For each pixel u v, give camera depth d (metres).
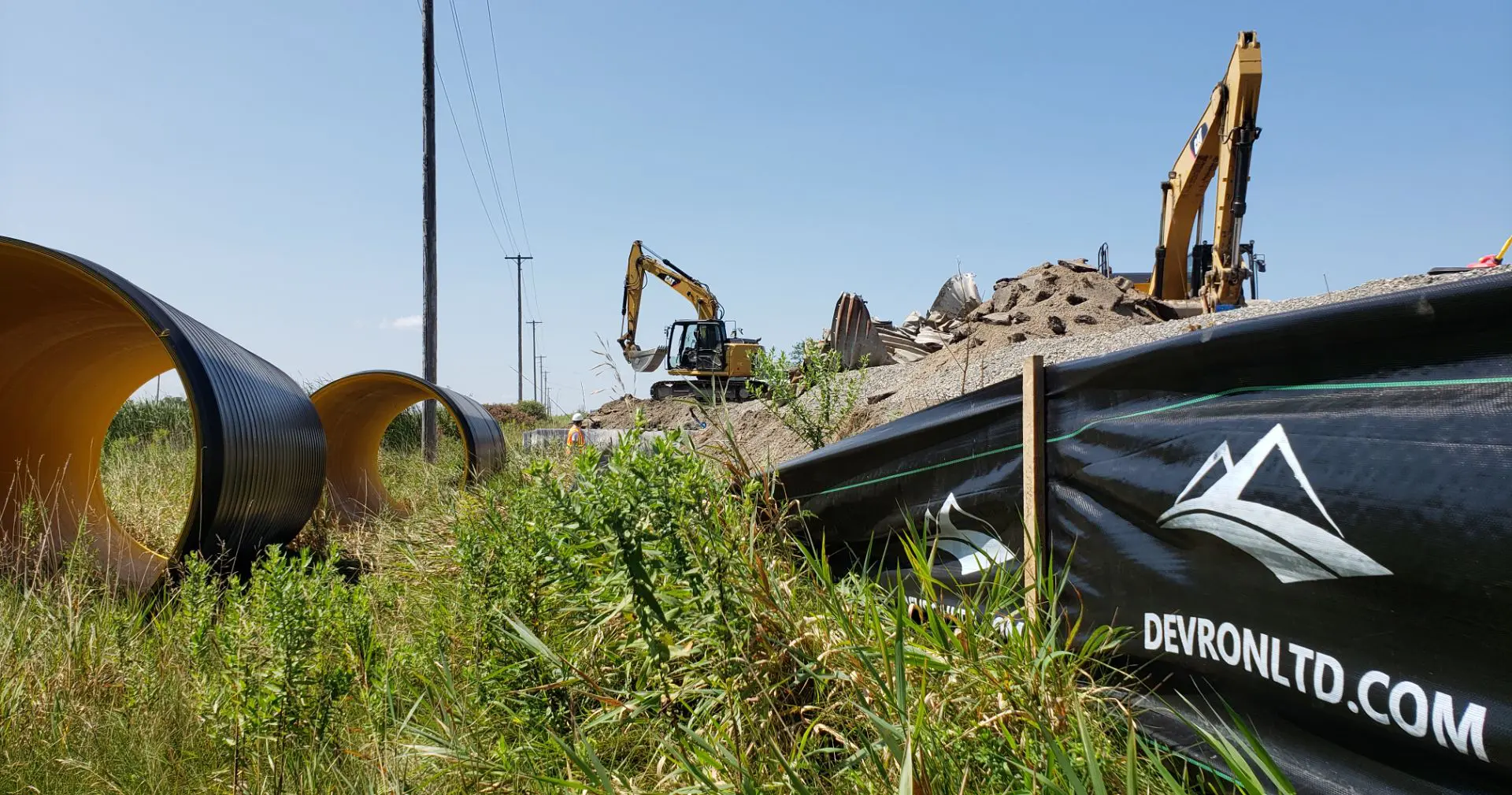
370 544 8.00
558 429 17.42
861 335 15.13
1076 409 3.30
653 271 27.39
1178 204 18.30
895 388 11.71
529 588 3.85
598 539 2.98
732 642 2.92
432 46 17.05
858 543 4.32
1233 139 15.84
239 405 6.54
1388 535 2.18
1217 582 2.62
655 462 2.88
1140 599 2.89
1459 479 2.07
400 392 13.05
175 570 6.00
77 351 8.17
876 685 2.62
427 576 5.79
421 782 3.06
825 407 7.33
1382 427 2.27
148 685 3.97
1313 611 2.34
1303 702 2.35
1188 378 2.85
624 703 3.06
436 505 9.36
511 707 3.42
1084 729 2.04
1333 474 2.33
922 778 2.16
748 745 2.70
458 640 4.04
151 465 11.03
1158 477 2.86
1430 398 2.20
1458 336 2.16
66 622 4.60
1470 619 2.01
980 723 2.37
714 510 3.08
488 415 14.38
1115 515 3.05
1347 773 2.24
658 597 3.02
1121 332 10.12
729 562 3.02
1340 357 2.42
